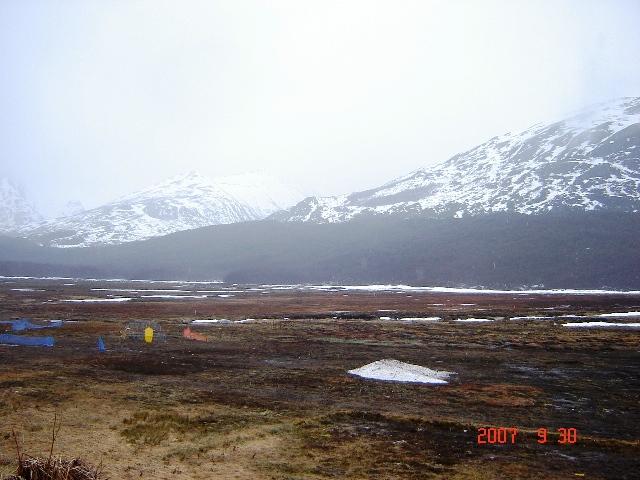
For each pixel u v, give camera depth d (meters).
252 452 12.62
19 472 9.42
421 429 14.66
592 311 61.81
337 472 11.42
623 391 19.89
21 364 23.91
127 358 26.55
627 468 11.81
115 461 11.70
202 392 18.95
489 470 11.63
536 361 26.92
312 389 19.73
